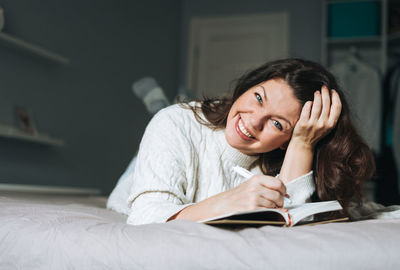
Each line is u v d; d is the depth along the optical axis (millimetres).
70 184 3189
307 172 1148
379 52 4574
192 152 1114
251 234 705
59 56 2885
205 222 753
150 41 4547
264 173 1299
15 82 2623
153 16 4594
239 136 1118
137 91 2260
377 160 4008
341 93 1230
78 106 3303
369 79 4215
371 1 4320
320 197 1203
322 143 1227
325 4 4430
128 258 669
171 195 938
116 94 3877
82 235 727
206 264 639
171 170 989
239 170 1001
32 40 2787
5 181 2523
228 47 5195
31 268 733
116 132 3875
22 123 2602
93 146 3506
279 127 1104
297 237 685
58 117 3051
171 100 5090
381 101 4121
